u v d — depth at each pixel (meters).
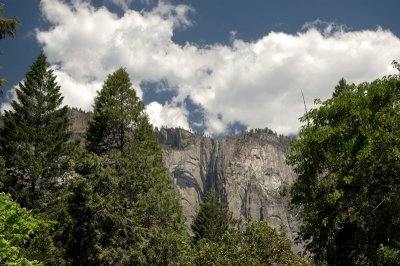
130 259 21.11
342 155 19.66
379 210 16.20
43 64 34.97
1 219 7.77
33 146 32.38
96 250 21.80
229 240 27.53
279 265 25.27
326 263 21.59
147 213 22.14
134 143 24.08
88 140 26.91
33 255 20.78
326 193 19.70
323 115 20.95
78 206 24.55
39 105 33.69
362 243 16.83
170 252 21.88
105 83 26.47
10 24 14.34
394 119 16.30
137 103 26.16
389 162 15.54
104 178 21.91
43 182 31.38
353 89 20.91
